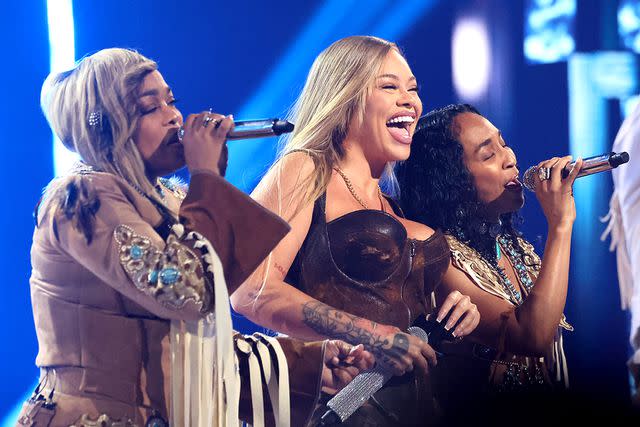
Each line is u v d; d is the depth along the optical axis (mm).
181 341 6340
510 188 9242
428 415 8211
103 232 6082
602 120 14836
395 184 9531
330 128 8234
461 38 14539
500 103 14758
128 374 6148
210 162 6484
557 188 8867
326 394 7434
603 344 14812
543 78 14789
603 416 14523
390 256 7730
